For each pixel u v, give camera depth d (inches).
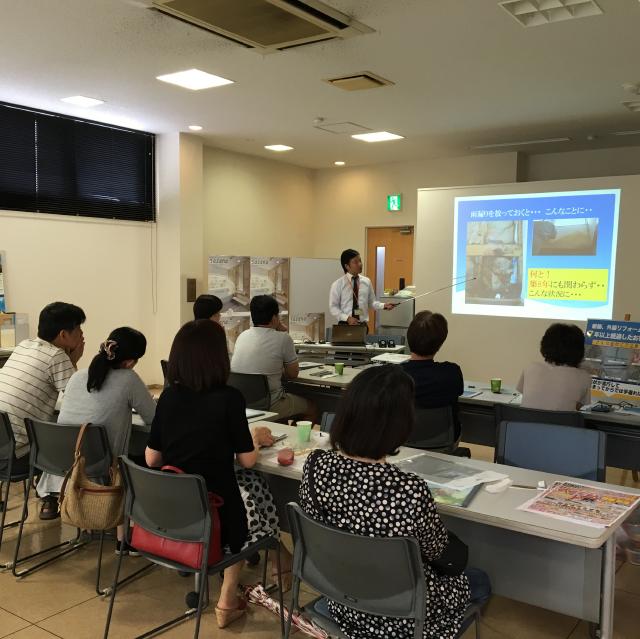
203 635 101.7
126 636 101.2
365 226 361.7
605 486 89.8
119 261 279.4
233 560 92.1
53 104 232.2
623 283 262.7
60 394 137.2
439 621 70.8
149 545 92.1
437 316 135.2
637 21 147.1
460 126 260.1
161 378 300.2
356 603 71.1
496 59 174.9
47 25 152.6
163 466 96.2
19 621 105.0
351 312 254.4
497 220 289.1
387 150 314.3
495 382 162.9
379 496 68.0
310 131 272.8
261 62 178.9
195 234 293.0
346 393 71.2
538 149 308.5
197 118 251.9
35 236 247.1
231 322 289.0
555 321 277.9
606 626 85.0
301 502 74.9
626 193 259.9
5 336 225.6
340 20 144.5
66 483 106.4
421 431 132.6
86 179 263.1
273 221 350.3
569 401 135.9
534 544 91.3
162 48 168.1
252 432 107.4
